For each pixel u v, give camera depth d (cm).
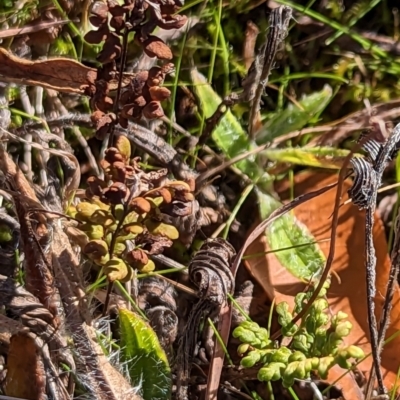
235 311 50
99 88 45
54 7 51
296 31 55
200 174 51
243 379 49
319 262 50
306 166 52
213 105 52
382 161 45
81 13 51
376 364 46
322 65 55
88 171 52
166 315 49
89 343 46
